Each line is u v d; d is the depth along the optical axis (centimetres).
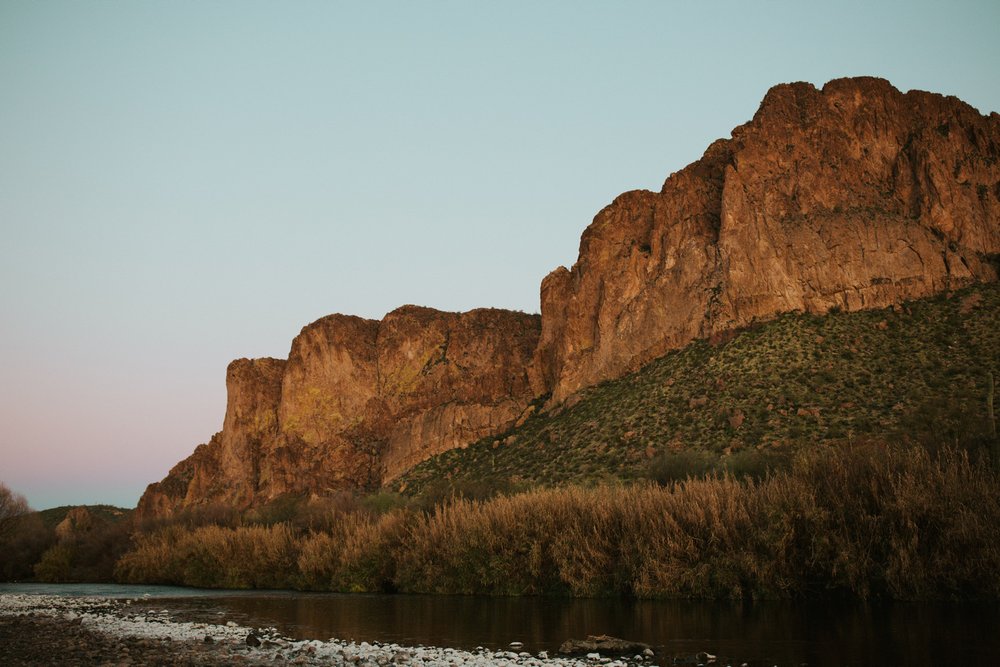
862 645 2242
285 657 2292
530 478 7125
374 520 6275
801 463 3759
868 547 3297
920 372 6419
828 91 9188
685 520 3784
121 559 7819
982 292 7275
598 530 4034
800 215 8075
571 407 8581
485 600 4025
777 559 3428
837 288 7556
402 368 12531
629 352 8456
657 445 6600
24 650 2398
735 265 7894
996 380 5969
